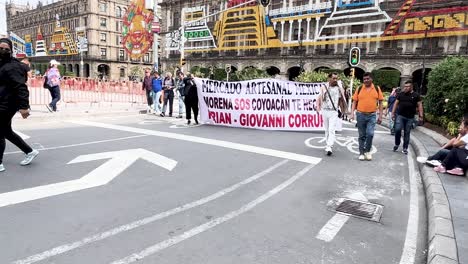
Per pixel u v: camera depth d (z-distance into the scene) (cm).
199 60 6031
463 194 500
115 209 435
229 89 1208
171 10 6538
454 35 3625
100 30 8100
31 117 1123
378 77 4081
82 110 1455
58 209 427
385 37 4009
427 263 331
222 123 1230
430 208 461
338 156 793
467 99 1038
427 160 689
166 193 502
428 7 3703
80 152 721
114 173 586
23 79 552
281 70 5038
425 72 4006
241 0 5228
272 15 4912
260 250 348
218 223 408
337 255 346
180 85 1416
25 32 10469
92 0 7869
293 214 445
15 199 450
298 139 994
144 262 317
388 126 1491
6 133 573
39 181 525
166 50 6750
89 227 382
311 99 1165
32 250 329
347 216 447
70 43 8444
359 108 765
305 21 4669
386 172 673
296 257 338
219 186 542
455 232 372
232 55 5597
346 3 4209
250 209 455
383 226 420
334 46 4588
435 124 1321
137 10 4391
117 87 2134
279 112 1171
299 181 588
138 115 1470
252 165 676
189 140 905
